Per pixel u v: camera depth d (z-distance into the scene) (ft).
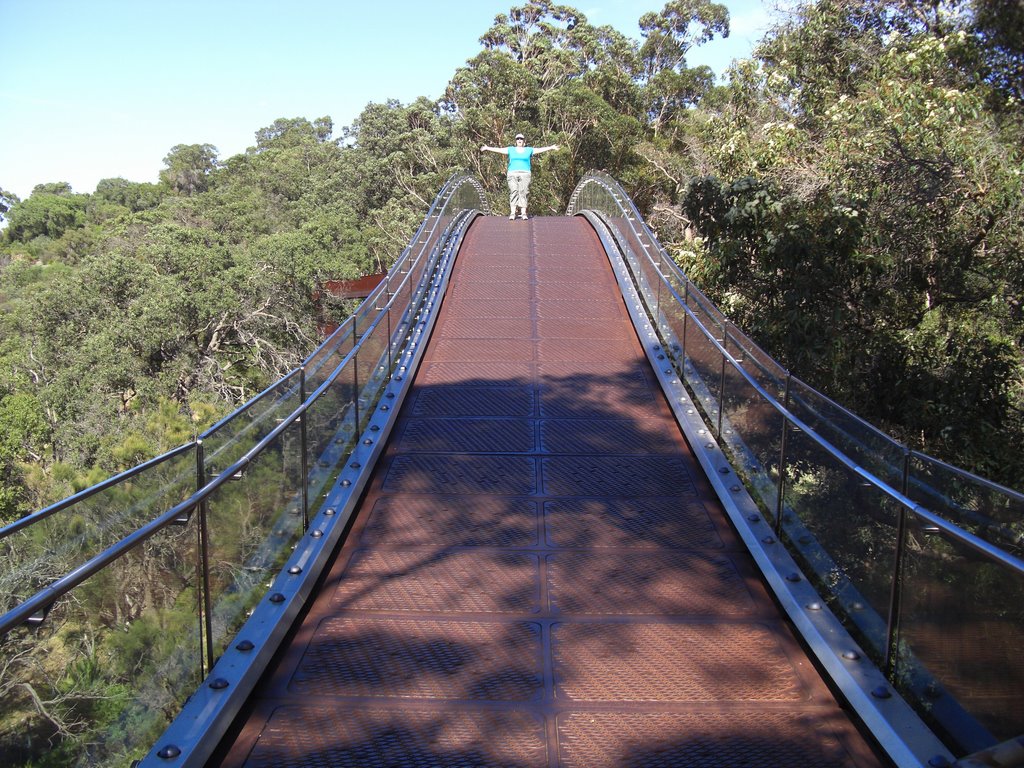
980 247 40.29
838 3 52.11
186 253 141.49
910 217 38.68
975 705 10.78
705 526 20.16
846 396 39.91
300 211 223.51
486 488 22.31
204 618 13.24
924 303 41.60
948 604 11.47
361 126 265.13
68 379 121.29
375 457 23.70
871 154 38.81
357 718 12.85
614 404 28.91
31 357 135.44
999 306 41.50
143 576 11.11
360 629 15.47
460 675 14.03
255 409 15.55
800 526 17.52
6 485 92.07
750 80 53.67
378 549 18.83
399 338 32.40
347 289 168.55
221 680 12.84
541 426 26.94
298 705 13.16
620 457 24.53
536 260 48.01
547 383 30.94
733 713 13.05
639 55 196.13
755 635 15.37
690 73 175.83
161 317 127.13
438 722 12.79
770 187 39.27
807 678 13.99
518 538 19.42
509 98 181.16
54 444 112.57
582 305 40.34
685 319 29.99
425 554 18.60
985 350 39.27
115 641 10.28
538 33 225.56
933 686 11.85
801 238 37.14
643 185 140.36
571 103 155.02
